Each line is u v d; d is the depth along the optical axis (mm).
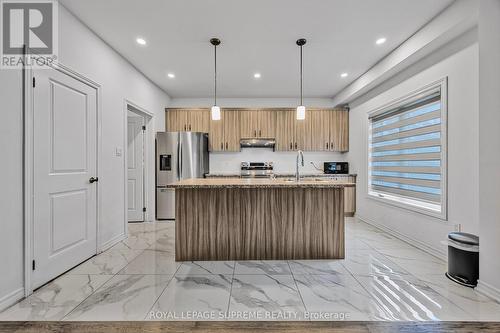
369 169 4398
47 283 2164
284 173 5457
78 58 2533
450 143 2592
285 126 5285
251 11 2420
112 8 2357
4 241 1785
